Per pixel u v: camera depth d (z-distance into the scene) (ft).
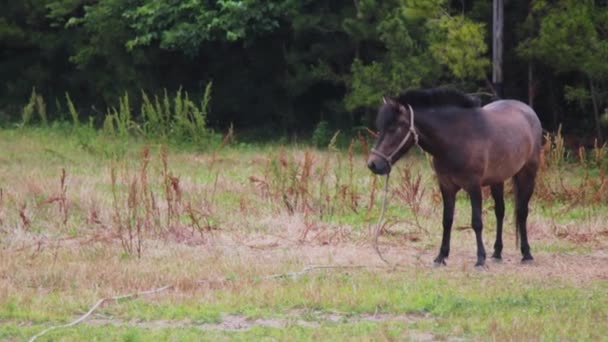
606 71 78.07
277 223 54.03
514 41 90.74
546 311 35.81
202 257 45.83
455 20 81.10
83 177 68.08
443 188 44.96
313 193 61.93
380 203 61.05
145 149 58.90
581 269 44.68
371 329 33.12
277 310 36.06
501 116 45.65
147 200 52.13
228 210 57.41
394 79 85.61
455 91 44.06
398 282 40.47
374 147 43.09
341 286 39.40
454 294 38.19
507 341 31.63
